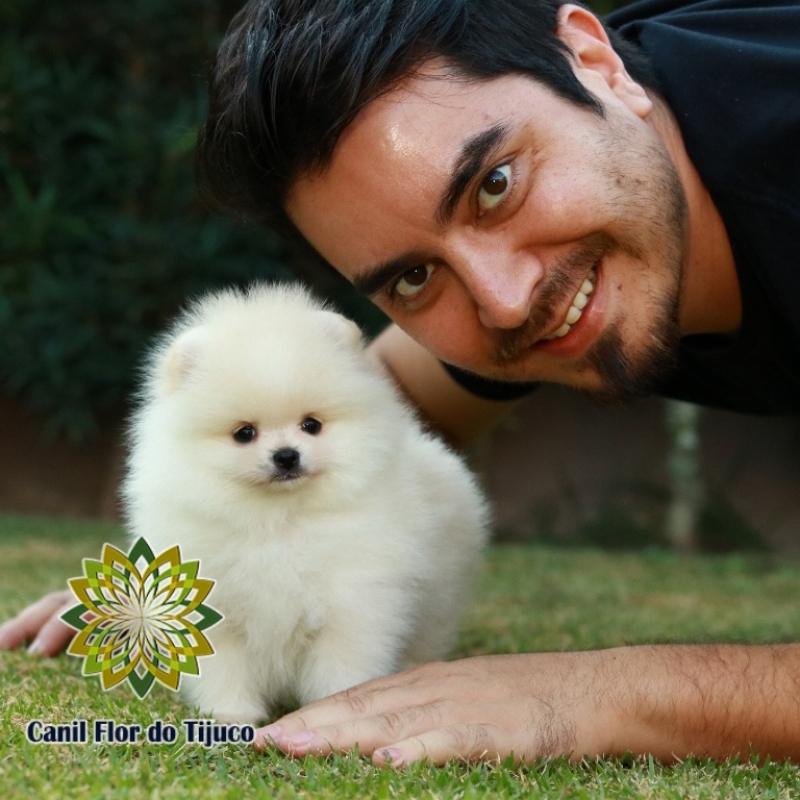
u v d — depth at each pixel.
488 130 2.39
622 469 10.93
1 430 10.09
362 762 2.10
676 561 7.25
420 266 2.59
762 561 7.30
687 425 8.72
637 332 2.65
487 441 10.23
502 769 2.02
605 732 2.22
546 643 3.75
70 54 9.64
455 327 2.68
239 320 2.93
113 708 2.48
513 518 10.62
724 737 2.26
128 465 3.02
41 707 2.48
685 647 2.43
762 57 2.74
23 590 4.50
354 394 2.77
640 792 1.99
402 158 2.39
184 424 2.74
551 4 2.78
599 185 2.48
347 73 2.37
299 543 2.61
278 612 2.59
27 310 9.19
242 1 9.24
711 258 2.91
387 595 2.61
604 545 9.63
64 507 10.08
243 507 2.62
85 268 9.20
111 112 9.44
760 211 2.69
